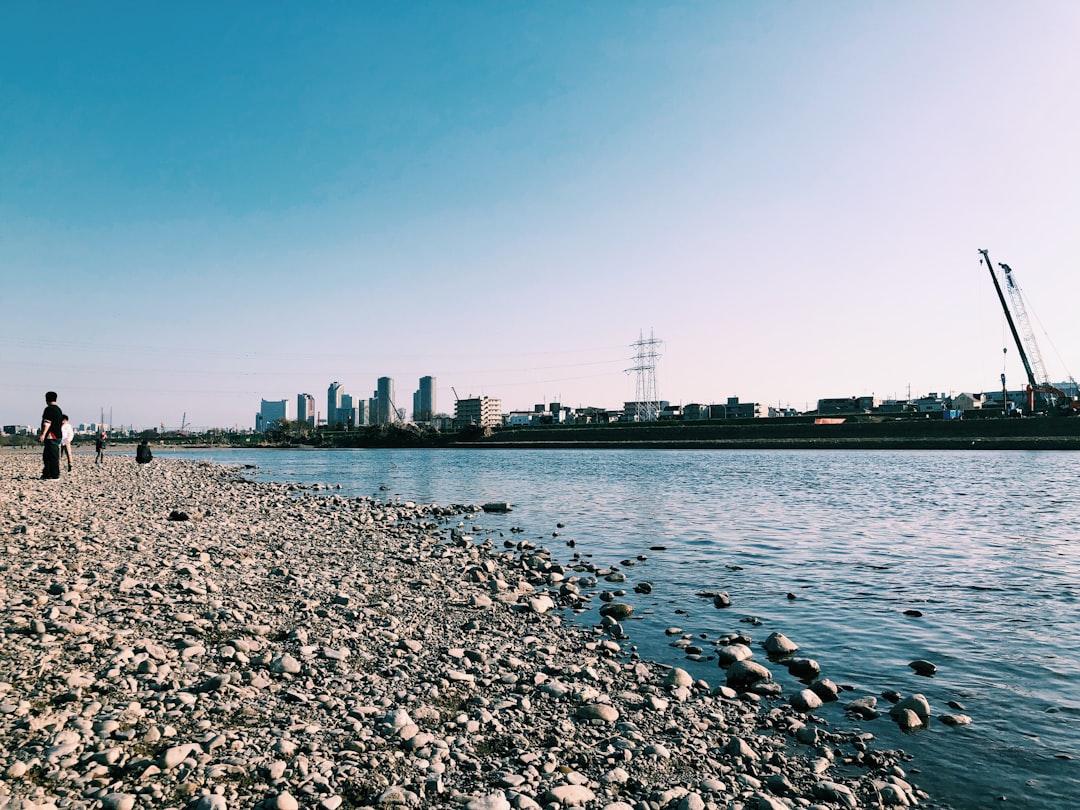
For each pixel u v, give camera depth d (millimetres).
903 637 11875
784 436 162000
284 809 5168
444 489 46406
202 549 16078
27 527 16531
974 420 139750
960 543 22016
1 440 126062
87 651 8039
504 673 9258
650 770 6730
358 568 16016
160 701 6883
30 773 5309
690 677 9555
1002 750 7543
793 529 25531
